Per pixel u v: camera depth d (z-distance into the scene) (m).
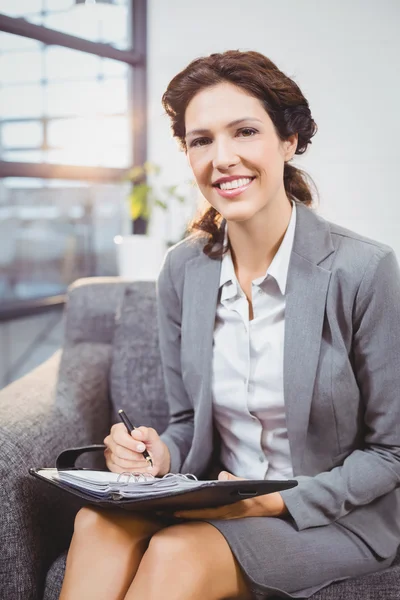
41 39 3.29
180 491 0.89
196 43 3.75
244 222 1.12
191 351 1.21
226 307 1.20
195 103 1.07
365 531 1.12
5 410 1.29
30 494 1.16
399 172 3.35
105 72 3.72
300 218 1.15
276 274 1.14
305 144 1.15
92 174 3.70
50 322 3.63
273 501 1.08
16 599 1.12
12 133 3.23
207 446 1.23
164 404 1.53
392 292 1.07
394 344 1.06
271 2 3.53
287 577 1.02
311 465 1.15
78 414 1.42
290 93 1.07
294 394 1.10
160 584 0.92
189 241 1.30
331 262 1.11
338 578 1.06
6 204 3.30
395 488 1.12
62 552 1.18
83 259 3.82
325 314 1.10
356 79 3.38
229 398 1.18
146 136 3.96
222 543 0.99
